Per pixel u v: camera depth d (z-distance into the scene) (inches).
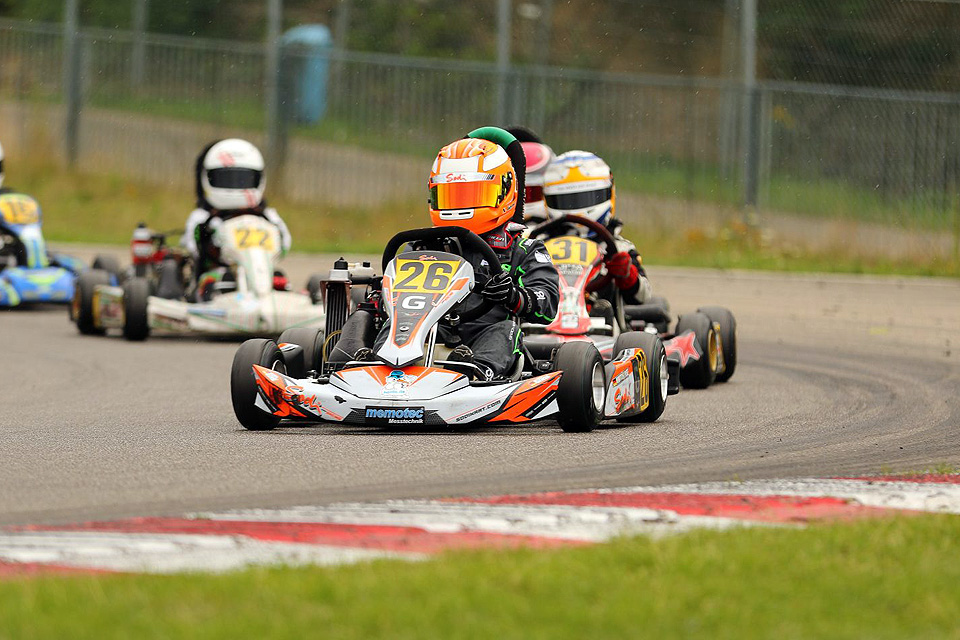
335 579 551.2
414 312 1016.2
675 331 1398.9
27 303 2251.5
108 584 544.1
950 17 3521.2
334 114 3447.3
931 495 783.1
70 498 755.4
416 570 570.9
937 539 664.4
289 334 1127.0
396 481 812.6
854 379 1492.4
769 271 2903.5
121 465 864.3
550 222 1359.5
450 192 1088.2
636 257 1378.0
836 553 626.2
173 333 1895.9
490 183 1087.0
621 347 1123.3
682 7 4365.2
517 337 1057.5
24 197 2148.1
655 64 4377.5
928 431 1111.0
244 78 3607.3
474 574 562.3
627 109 3309.5
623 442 997.2
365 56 3378.4
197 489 783.1
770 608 536.1
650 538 636.1
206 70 3609.7
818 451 989.8
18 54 3678.6
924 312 2250.2
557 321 1238.9
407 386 982.4
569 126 3287.4
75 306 1847.9
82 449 933.2
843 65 3604.8
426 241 1091.9
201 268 1835.6
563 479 832.9
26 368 1496.1
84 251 2942.9
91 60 3646.7
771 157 3208.7
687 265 2970.0
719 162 3292.3
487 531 663.8
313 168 3425.2
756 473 880.9
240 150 1827.0
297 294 1764.3
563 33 4409.5
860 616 535.2
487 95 3395.7
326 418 984.9
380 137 3430.1
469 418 972.6
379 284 1086.4
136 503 742.5
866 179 3191.4
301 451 920.3
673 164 3316.9
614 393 1042.7
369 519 688.4
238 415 1019.9
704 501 753.0
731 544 633.0
